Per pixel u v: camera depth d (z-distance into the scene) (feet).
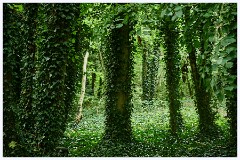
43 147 24.94
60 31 25.85
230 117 28.84
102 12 32.68
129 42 36.42
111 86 35.42
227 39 12.60
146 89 80.74
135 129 47.03
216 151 28.50
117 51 35.81
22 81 27.91
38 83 26.02
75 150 31.09
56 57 25.63
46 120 25.30
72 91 37.83
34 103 26.17
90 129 49.32
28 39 27.76
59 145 28.84
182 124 45.16
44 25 26.55
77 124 55.21
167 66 40.96
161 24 38.70
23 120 27.43
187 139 38.27
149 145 33.53
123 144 33.40
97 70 88.79
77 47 36.88
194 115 61.16
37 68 26.94
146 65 81.25
